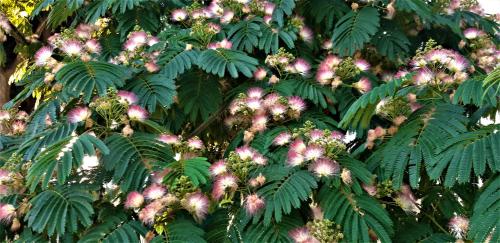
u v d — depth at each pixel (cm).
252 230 213
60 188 215
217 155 315
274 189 215
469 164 190
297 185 211
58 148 209
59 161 203
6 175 220
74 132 241
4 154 252
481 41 316
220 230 221
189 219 217
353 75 279
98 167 232
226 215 228
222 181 214
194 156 247
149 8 326
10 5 436
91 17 316
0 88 433
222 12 318
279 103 258
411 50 325
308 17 327
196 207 210
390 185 220
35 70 300
